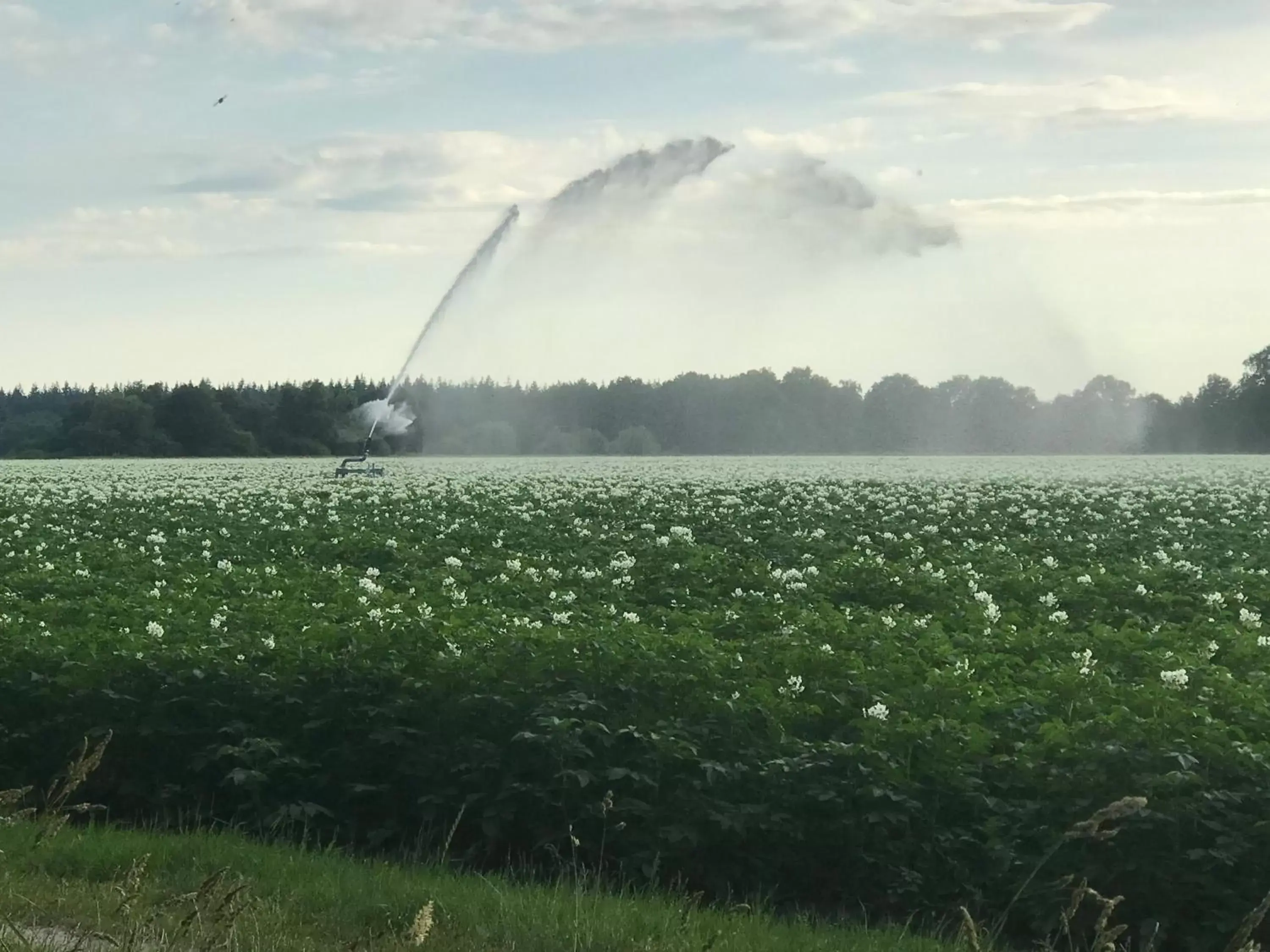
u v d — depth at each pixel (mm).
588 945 8734
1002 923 9172
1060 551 28016
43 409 146875
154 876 10047
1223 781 10375
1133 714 11891
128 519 34719
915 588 22000
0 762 13367
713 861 10859
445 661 12789
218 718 12914
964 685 13000
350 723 12516
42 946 8094
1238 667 15453
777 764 10875
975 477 51969
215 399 111000
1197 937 9766
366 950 8469
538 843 11164
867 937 9531
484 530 30703
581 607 18625
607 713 11844
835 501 40188
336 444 110000
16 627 15766
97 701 13188
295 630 15227
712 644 14602
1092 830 6000
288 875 10266
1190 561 26812
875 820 10328
